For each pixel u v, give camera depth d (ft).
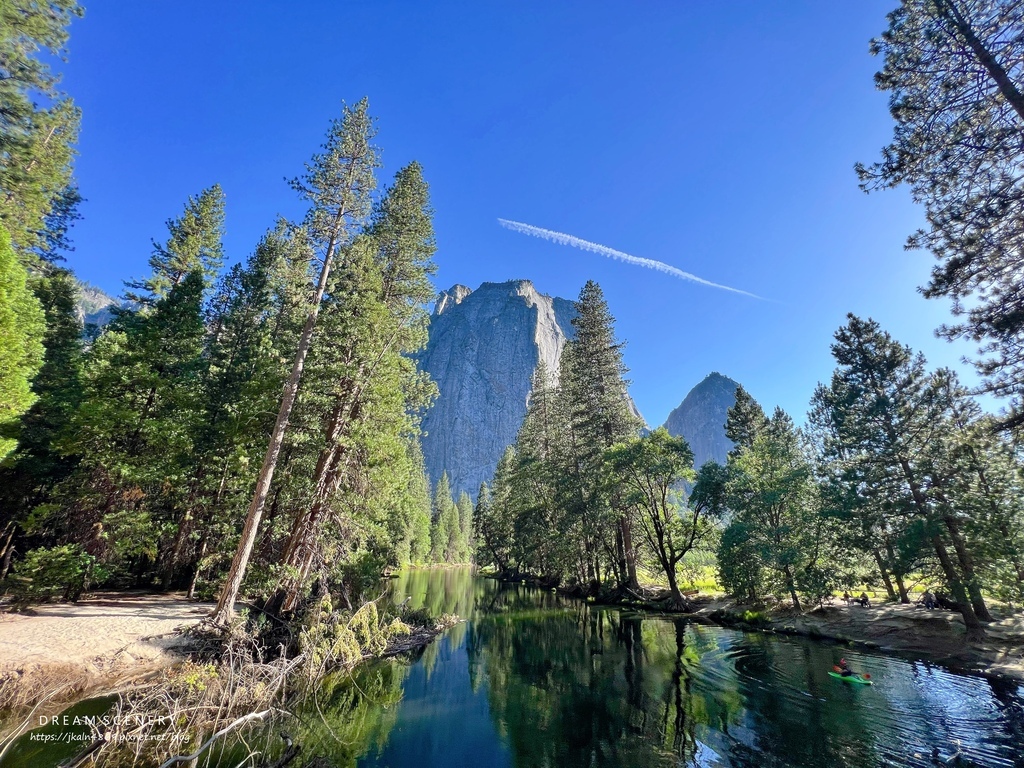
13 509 68.44
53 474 69.87
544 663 53.57
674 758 29.32
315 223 57.11
